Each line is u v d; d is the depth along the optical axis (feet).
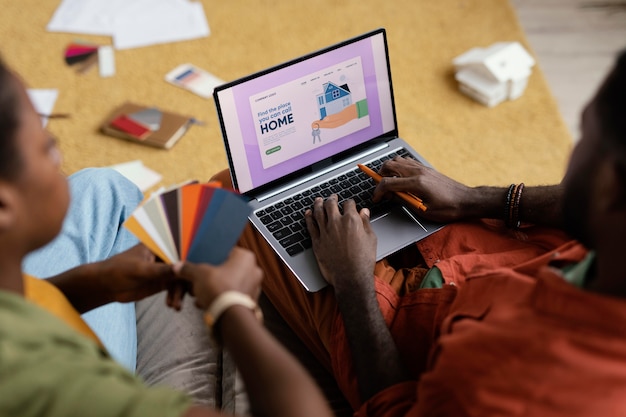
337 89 4.55
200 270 2.48
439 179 4.17
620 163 2.03
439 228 4.19
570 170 2.28
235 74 7.53
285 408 2.13
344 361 3.51
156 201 2.73
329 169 4.68
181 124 6.87
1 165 2.03
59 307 2.64
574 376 2.20
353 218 3.80
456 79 7.41
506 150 6.72
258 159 4.44
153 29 8.01
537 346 2.26
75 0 8.37
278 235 4.20
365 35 4.52
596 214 2.15
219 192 2.74
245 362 2.26
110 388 2.00
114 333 3.86
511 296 2.74
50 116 7.02
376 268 3.98
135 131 6.77
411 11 8.30
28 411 1.93
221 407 3.85
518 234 4.07
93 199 4.23
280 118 4.43
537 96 7.25
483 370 2.41
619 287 2.19
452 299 3.43
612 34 8.32
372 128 4.79
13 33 7.96
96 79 7.45
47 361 1.99
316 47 7.83
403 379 3.21
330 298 3.85
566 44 8.20
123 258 2.90
